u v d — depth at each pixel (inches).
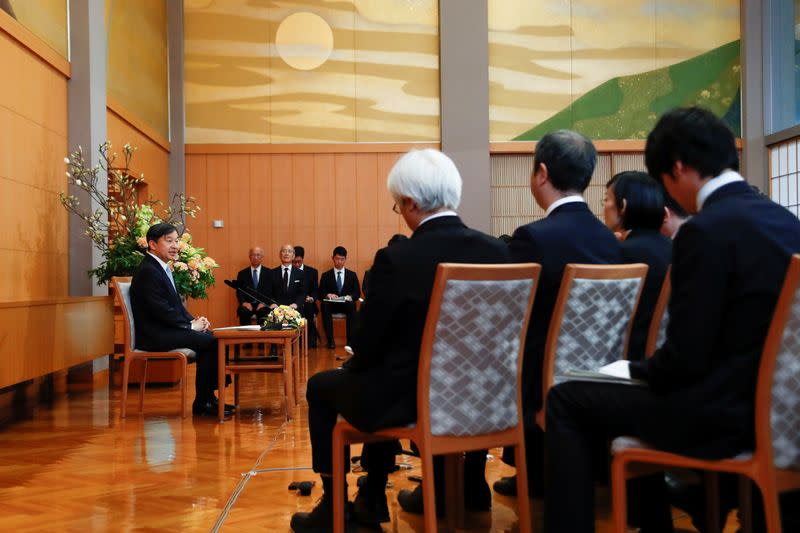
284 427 187.3
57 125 280.4
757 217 66.9
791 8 442.6
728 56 461.1
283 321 204.2
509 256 91.5
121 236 278.8
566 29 462.9
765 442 64.1
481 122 452.8
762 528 88.4
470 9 455.8
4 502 120.4
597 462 105.3
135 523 107.7
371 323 84.3
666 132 71.7
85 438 175.2
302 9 463.2
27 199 252.2
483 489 111.0
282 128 462.6
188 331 204.8
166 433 180.4
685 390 67.4
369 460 105.7
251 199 460.4
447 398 83.4
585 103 461.7
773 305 65.2
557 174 102.7
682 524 102.5
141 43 390.9
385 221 462.3
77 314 233.0
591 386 74.8
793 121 442.9
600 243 101.1
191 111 459.8
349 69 463.5
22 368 189.9
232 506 115.9
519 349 89.4
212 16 460.8
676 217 119.1
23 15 249.3
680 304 66.2
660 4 462.9
